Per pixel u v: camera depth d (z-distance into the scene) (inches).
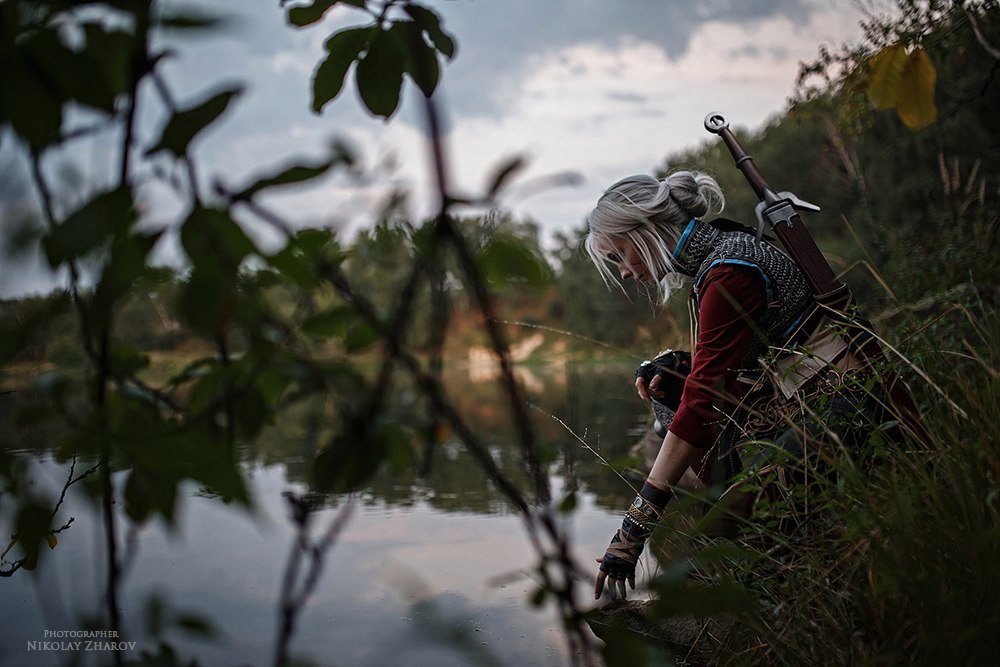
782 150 827.4
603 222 83.9
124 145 14.2
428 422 17.3
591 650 18.4
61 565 89.1
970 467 52.8
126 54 14.5
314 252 15.2
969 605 44.3
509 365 16.9
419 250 15.5
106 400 16.6
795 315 76.4
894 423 62.8
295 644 68.1
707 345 74.9
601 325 1221.7
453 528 119.1
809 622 53.4
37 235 13.7
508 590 85.7
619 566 69.5
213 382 17.6
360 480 17.7
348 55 21.5
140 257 14.2
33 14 14.9
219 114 14.1
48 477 17.2
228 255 14.6
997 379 59.9
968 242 142.4
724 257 76.7
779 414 69.4
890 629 49.5
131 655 17.7
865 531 53.2
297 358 17.1
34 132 14.1
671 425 73.3
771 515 59.4
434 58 21.4
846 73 123.9
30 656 62.1
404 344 16.1
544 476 17.8
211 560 102.3
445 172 15.3
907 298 133.0
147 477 17.4
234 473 16.0
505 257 16.3
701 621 63.5
